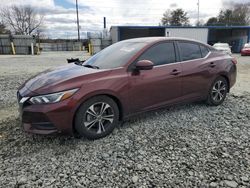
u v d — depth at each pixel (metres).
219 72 4.50
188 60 4.11
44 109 2.86
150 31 35.31
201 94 4.35
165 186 2.31
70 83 3.01
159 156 2.84
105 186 2.32
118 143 3.17
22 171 2.56
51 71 3.63
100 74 3.23
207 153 2.90
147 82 3.55
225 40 37.69
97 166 2.65
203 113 4.29
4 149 3.01
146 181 2.39
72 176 2.48
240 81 7.99
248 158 2.78
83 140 3.25
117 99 3.34
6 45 30.20
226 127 3.68
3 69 11.40
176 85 3.91
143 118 4.03
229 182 2.36
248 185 2.31
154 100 3.71
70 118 2.98
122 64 3.46
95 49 30.05
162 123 3.82
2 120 3.99
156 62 3.71
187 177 2.44
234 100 5.18
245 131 3.53
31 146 3.09
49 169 2.60
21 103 3.04
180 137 3.33
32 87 3.13
